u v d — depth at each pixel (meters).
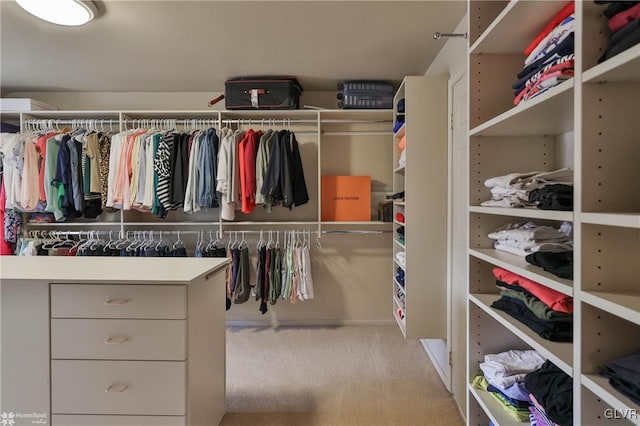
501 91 1.24
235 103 2.77
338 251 3.16
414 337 2.07
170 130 2.78
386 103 2.81
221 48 2.27
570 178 1.08
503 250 1.20
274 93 2.76
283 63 2.51
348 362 2.38
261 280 2.84
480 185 1.26
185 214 3.17
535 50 1.01
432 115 2.06
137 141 2.63
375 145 3.13
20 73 2.71
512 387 1.08
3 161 2.70
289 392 1.99
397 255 2.54
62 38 2.13
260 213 3.16
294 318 3.16
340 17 1.89
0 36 2.10
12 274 1.43
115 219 3.19
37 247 2.80
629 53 0.60
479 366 1.27
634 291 0.73
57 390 1.36
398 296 2.63
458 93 1.91
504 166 1.26
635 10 0.65
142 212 3.09
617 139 0.73
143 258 1.89
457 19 1.90
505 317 1.07
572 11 0.92
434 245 2.07
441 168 2.06
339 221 2.98
